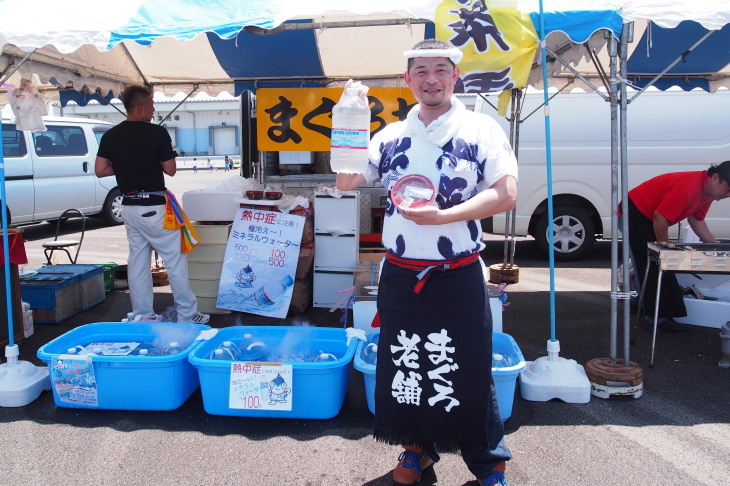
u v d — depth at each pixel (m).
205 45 4.74
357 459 2.53
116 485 2.33
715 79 5.52
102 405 2.93
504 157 1.92
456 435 2.06
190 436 2.71
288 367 2.74
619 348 3.91
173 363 2.87
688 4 2.84
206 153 32.91
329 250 4.78
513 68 3.04
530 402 3.06
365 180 2.13
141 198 3.94
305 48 4.85
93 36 2.98
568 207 6.70
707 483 2.34
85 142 9.10
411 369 2.05
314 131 5.53
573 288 5.60
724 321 4.16
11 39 2.94
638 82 5.54
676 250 3.42
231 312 4.74
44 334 4.23
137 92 3.92
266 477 2.39
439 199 1.94
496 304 3.39
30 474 2.40
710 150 6.42
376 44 4.77
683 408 2.99
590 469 2.44
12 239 3.80
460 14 2.99
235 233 4.60
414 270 2.00
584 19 2.93
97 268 5.04
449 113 1.94
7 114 8.08
